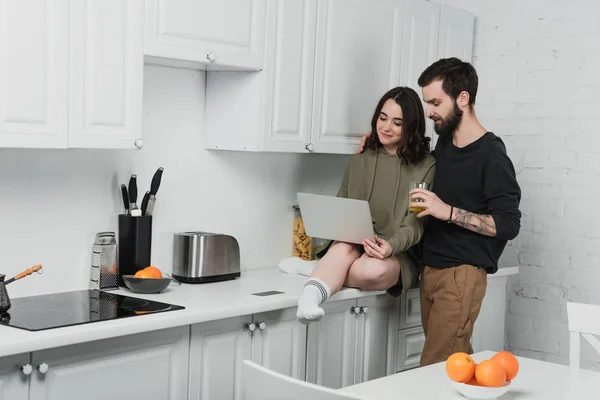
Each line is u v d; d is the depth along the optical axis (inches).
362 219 114.2
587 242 147.2
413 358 136.6
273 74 119.8
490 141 116.2
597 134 145.7
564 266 150.0
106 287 110.4
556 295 151.2
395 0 139.0
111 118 98.0
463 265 118.0
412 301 134.4
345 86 132.3
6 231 100.8
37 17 89.2
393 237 119.3
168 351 97.3
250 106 119.6
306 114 126.0
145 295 107.4
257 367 59.3
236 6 112.7
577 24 148.3
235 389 106.6
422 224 122.0
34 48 89.1
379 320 128.3
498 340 148.2
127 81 99.7
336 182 151.0
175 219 122.4
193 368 100.5
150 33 101.7
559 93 150.5
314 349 117.3
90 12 94.8
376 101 138.1
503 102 157.9
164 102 119.3
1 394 80.7
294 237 141.3
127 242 112.7
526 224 154.8
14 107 87.7
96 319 90.3
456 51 154.8
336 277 115.8
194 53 107.3
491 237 117.3
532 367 81.4
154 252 119.6
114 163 113.2
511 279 157.1
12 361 81.2
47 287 106.0
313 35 125.6
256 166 134.6
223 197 129.6
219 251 120.0
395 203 126.0
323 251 129.3
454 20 153.2
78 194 108.8
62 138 92.7
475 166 116.6
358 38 133.3
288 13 121.0
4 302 92.6
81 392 88.0
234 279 123.7
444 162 120.8
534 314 154.2
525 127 154.9
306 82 125.3
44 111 90.7
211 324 101.9
